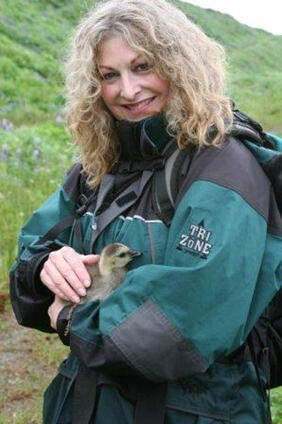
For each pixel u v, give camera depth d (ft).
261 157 8.93
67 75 10.30
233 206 8.24
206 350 8.07
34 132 50.03
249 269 8.20
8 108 67.00
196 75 9.11
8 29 95.09
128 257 8.83
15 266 10.21
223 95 9.45
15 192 34.40
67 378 9.50
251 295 8.28
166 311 8.06
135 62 9.32
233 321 8.11
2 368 20.11
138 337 8.03
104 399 8.83
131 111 9.62
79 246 9.81
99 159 10.15
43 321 10.16
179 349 8.03
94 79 9.72
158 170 9.09
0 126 54.70
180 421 8.55
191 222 8.33
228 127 9.02
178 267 8.14
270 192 8.79
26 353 21.04
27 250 10.11
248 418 8.80
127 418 8.70
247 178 8.50
